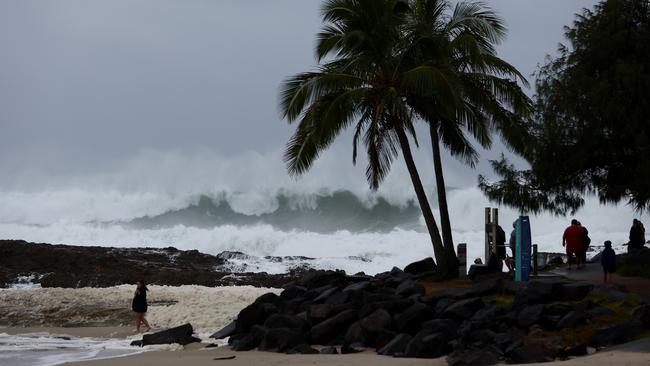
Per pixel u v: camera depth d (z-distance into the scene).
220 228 112.50
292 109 40.31
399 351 26.75
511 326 27.48
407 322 28.88
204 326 40.44
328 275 40.03
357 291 34.09
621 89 38.38
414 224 128.75
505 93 41.84
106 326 42.84
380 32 39.69
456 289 33.88
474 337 25.55
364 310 30.89
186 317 43.03
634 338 24.55
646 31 39.06
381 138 42.78
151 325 42.16
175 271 73.75
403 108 38.34
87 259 77.69
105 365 26.12
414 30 40.19
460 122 42.81
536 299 29.22
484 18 41.69
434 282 40.38
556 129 41.72
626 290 31.22
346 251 99.44
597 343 24.50
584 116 40.31
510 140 43.41
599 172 43.59
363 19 40.31
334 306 32.31
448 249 41.75
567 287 29.89
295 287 38.38
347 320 31.00
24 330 41.28
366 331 29.11
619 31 39.75
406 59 40.75
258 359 26.45
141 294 40.44
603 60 40.59
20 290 56.50
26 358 29.62
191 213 142.00
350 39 39.22
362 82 40.56
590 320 26.75
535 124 43.09
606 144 40.91
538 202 45.31
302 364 24.41
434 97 41.12
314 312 32.31
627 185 42.03
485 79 41.84
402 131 41.56
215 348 31.70
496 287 32.84
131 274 72.06
